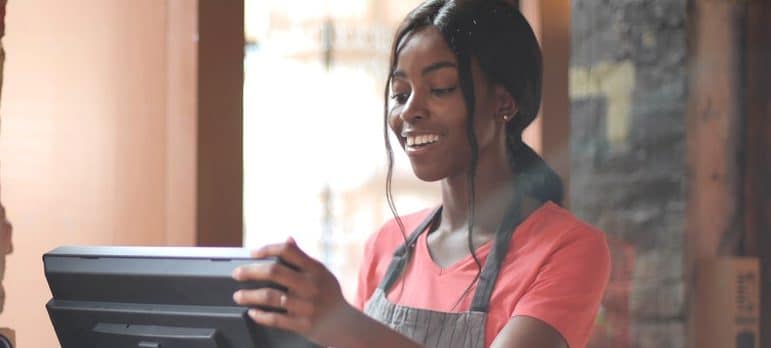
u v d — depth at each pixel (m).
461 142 1.73
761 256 3.62
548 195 1.79
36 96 2.09
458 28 1.71
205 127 2.12
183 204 2.11
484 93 1.74
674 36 3.54
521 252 1.68
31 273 2.07
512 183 1.78
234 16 2.17
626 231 3.55
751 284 3.51
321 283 1.24
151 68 2.16
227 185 2.16
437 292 1.74
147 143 2.15
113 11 2.19
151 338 1.31
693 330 3.53
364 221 4.10
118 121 2.17
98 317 1.36
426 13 1.76
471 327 1.65
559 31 2.97
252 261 1.25
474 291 1.70
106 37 2.18
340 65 4.09
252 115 4.08
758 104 3.61
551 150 2.94
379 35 4.09
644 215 3.54
